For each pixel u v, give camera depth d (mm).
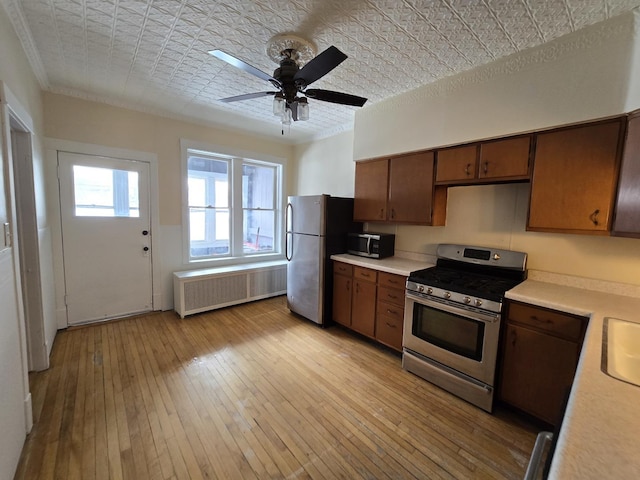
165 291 3775
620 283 1961
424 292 2361
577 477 543
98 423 1827
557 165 1972
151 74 2605
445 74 2471
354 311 3156
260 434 1779
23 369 1692
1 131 1530
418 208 2820
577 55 1847
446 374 2236
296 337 3164
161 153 3605
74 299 3164
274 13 1758
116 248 3379
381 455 1650
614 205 1771
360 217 3402
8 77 1731
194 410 1972
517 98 2115
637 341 1361
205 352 2764
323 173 4465
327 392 2209
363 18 1784
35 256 2307
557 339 1762
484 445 1736
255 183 4695
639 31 1620
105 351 2725
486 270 2535
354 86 2725
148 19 1835
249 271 4133
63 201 3006
